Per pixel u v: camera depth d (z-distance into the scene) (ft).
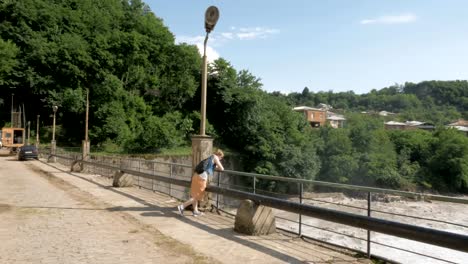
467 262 61.16
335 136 207.82
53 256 19.02
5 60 203.82
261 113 198.18
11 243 21.45
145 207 33.96
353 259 19.30
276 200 22.81
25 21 229.45
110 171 76.02
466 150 219.20
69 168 88.94
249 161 189.67
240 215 24.80
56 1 255.91
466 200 14.97
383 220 16.83
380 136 230.89
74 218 28.86
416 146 239.50
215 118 219.41
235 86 211.20
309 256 19.54
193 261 18.40
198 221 28.17
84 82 218.79
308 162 179.63
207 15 32.22
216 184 34.27
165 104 246.27
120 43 230.07
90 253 19.62
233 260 18.62
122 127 187.11
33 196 41.09
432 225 100.78
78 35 233.96
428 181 219.61
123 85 236.22
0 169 84.79
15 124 203.00
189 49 256.32
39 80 208.13
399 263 18.74
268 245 21.58
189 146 200.23
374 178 200.85
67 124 221.05
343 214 18.54
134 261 18.35
